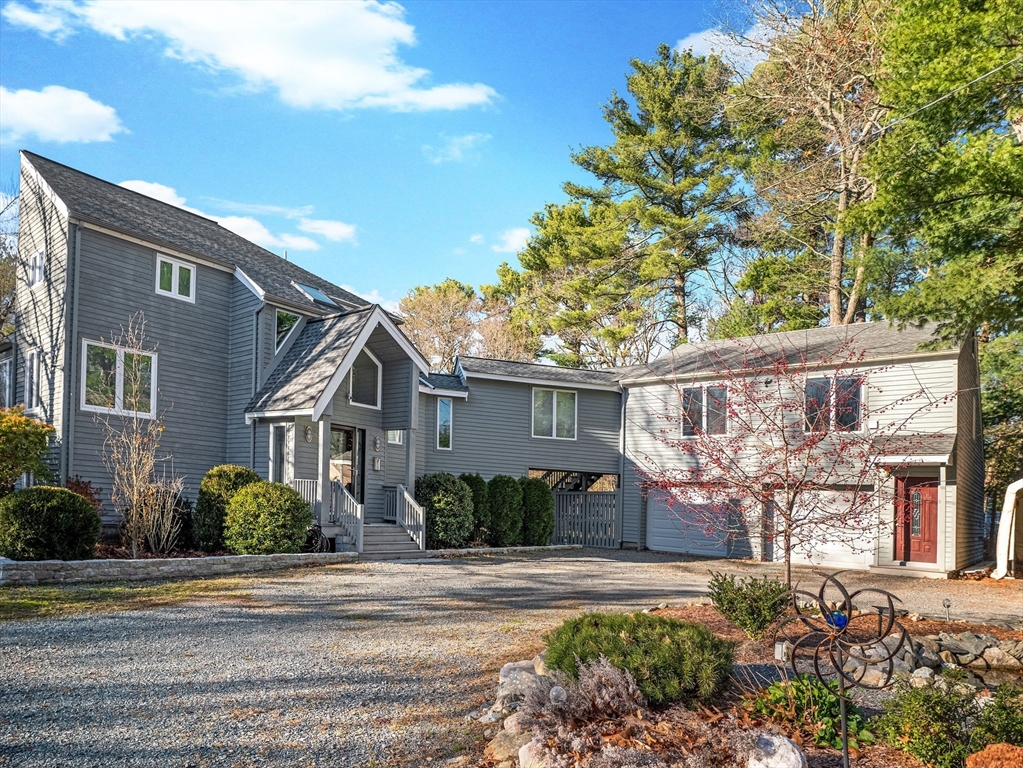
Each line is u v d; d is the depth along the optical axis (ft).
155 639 30.68
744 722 19.54
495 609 40.04
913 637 33.47
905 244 48.34
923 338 68.59
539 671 24.02
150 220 68.74
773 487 29.63
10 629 31.30
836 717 19.63
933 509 67.67
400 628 34.55
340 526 61.41
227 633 32.35
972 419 74.43
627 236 124.67
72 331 57.52
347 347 62.80
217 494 55.47
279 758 18.45
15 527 43.24
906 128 45.44
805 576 61.00
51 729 19.89
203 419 66.64
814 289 104.99
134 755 18.31
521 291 149.59
